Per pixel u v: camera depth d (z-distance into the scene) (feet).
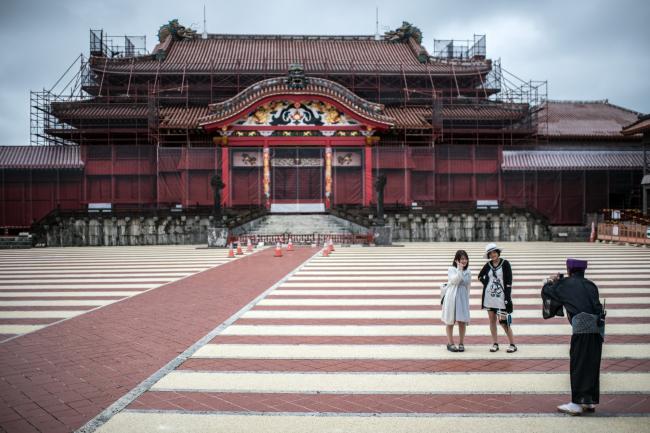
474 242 147.02
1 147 166.81
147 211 142.92
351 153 167.94
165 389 26.48
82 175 165.58
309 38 222.07
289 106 164.86
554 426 22.09
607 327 39.09
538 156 174.09
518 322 41.19
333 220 148.77
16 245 134.82
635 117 207.00
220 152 164.55
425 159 168.86
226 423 22.39
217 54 204.44
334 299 51.29
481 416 23.15
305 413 23.47
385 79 196.03
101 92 190.29
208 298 52.16
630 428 21.89
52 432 21.49
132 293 55.57
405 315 43.86
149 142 178.81
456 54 230.68
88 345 34.71
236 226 136.77
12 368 29.86
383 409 23.95
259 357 31.94
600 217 156.97
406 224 148.05
